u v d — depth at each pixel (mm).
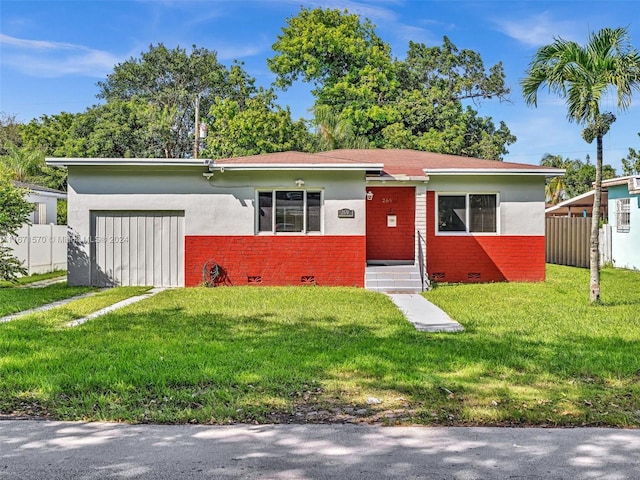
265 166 14453
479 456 3979
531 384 5730
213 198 14984
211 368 6160
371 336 8125
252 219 14945
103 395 5305
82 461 3896
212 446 4156
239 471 3746
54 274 18578
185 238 14969
